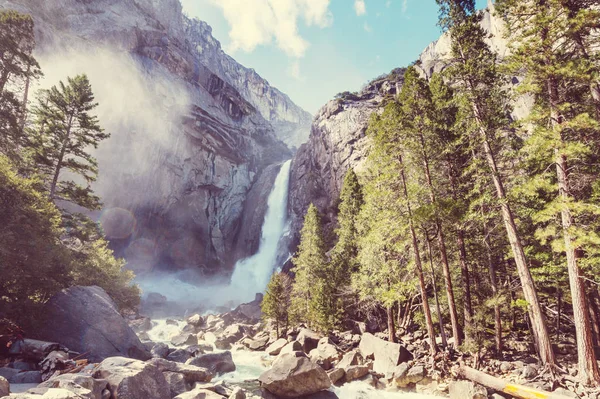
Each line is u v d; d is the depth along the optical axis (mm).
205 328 37594
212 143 85000
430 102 20062
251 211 92688
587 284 18078
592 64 13523
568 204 12523
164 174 72875
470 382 13469
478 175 17609
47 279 17594
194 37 154875
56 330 16125
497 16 15703
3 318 14711
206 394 10531
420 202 18438
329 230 57344
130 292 33438
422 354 17469
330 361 18766
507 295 18266
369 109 70750
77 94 26266
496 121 16906
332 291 30625
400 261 20312
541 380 12922
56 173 24703
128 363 10469
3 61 21422
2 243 14750
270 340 28766
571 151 12750
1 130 20422
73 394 7238
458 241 18922
